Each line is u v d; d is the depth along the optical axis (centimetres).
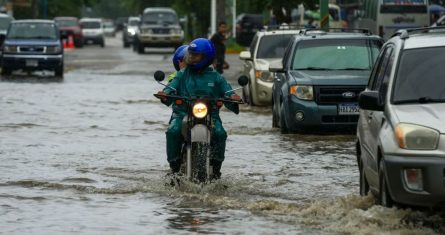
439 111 1853
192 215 1995
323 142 3328
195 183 2275
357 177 2534
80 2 17812
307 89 3494
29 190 2302
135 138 3428
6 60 7300
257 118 4253
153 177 2503
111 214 2005
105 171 2619
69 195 2233
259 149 3130
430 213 1873
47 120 4059
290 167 2716
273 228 1855
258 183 2411
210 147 2302
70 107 4678
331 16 8775
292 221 1922
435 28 2073
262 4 7894
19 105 4756
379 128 1939
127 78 7094
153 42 12162
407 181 1789
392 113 1881
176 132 2319
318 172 2623
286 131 3609
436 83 1941
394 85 1950
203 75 2341
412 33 2081
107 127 3803
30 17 13950
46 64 7288
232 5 12975
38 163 2775
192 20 14825
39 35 7419
